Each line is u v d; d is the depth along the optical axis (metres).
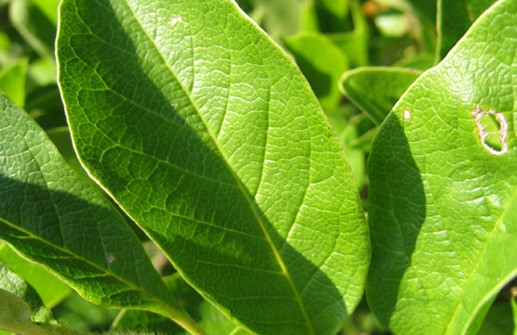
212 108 0.18
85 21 0.18
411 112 0.18
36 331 0.19
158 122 0.18
